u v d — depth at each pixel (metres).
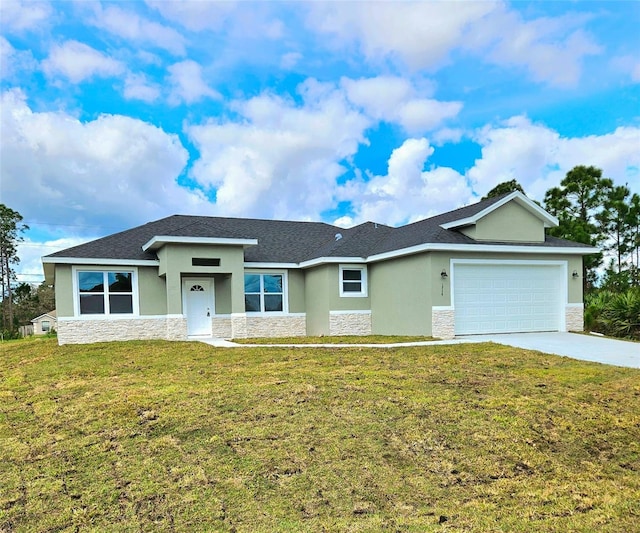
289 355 11.99
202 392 8.26
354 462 5.52
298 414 7.02
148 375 10.07
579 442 6.07
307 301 20.12
